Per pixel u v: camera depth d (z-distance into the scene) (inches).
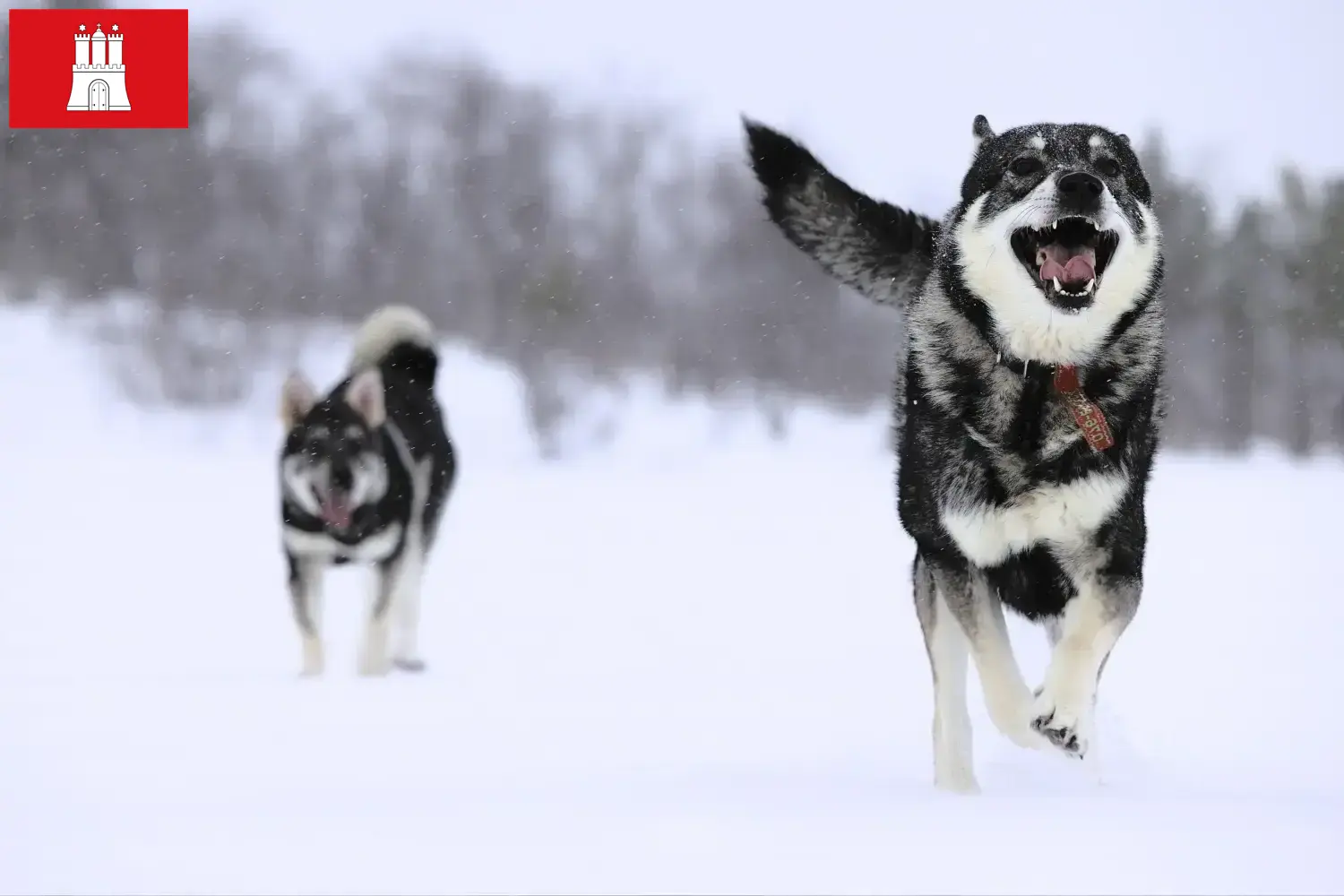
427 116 1676.9
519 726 301.7
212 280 1599.4
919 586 266.2
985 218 249.0
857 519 819.4
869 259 302.0
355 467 410.3
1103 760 271.4
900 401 280.4
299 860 170.7
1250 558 627.2
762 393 1477.6
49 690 341.1
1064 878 157.9
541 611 505.7
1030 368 243.6
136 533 709.3
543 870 165.0
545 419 1216.2
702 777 241.9
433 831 186.9
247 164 1701.5
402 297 1583.4
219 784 231.1
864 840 179.3
